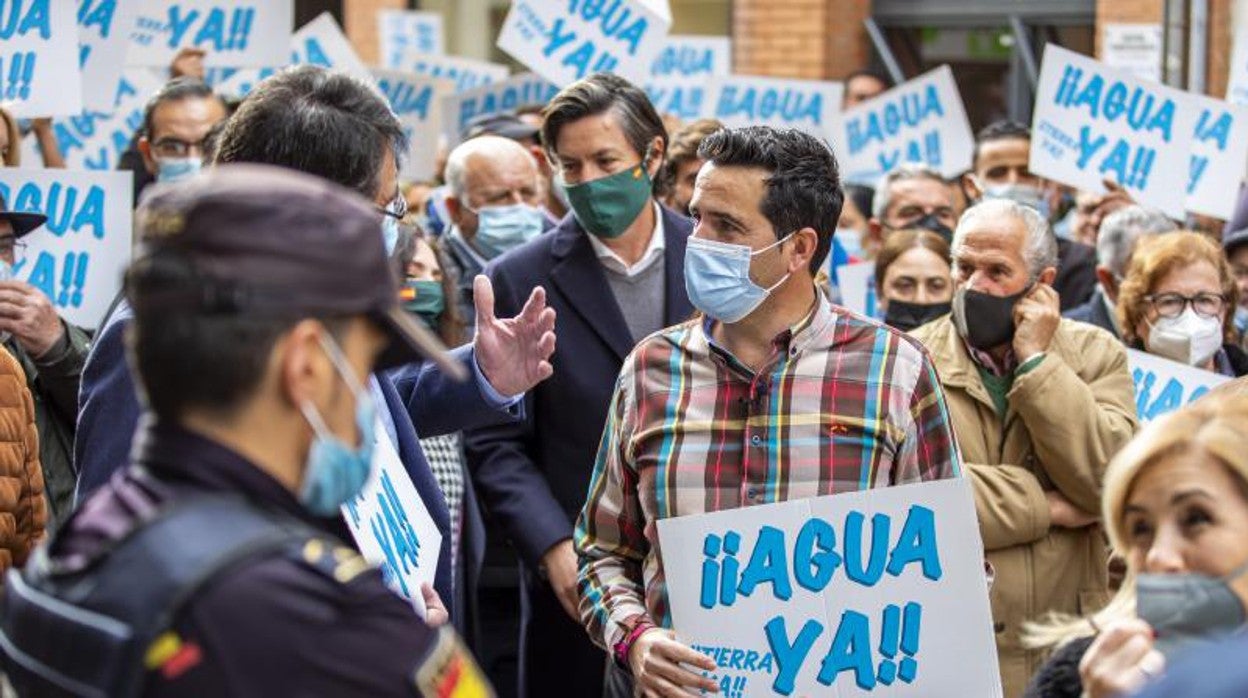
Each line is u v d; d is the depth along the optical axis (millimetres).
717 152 3426
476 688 1997
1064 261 7355
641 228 4742
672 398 3471
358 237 1965
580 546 3662
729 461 3402
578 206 4652
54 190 5336
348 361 2012
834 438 3365
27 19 5457
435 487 3412
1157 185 6730
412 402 3531
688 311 4746
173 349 1898
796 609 3287
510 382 3461
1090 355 4516
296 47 8922
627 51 6898
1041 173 6906
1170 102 6695
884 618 3271
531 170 6168
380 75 8914
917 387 3410
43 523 3816
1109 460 4223
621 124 4633
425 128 8977
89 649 1843
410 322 2047
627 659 3412
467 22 16625
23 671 1928
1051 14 14523
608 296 4684
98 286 5359
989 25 14773
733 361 3424
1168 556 2225
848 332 3432
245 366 1902
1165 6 8320
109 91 6098
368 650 1896
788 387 3395
